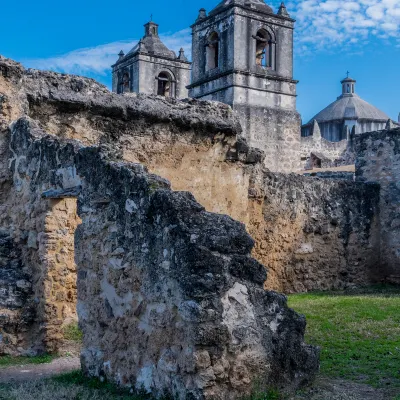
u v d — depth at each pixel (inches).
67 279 366.6
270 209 565.0
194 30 1744.6
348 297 519.5
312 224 597.6
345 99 2800.2
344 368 284.5
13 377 300.2
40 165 367.9
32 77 437.4
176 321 230.7
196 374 219.8
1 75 418.0
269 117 1640.0
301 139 1861.5
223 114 519.8
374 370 282.5
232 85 1599.4
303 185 594.9
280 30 1694.1
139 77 1850.4
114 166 277.7
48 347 352.5
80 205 306.2
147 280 248.2
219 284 226.2
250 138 1606.8
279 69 1680.6
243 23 1624.0
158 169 479.8
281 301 244.2
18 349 353.1
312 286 596.1
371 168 657.0
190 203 240.4
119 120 462.6
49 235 359.9
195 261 225.5
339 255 619.5
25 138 393.4
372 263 642.8
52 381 280.7
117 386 260.8
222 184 520.4
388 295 548.1
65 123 442.9
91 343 286.0
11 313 354.6
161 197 243.0
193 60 1747.0
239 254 236.7
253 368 232.8
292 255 582.9
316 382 258.7
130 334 257.3
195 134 498.3
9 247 391.5
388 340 335.6
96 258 286.0
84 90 454.0
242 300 233.5
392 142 636.7
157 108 477.7
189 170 498.0
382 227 646.5
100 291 281.6
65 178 329.4
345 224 623.5
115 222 272.7
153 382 239.9
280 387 239.5
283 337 242.5
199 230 232.2
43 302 357.7
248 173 542.9
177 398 225.5
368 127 2691.9
